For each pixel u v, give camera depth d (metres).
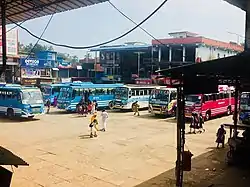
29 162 12.10
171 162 12.30
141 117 26.52
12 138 16.98
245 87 13.38
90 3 7.38
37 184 9.65
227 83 12.10
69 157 12.95
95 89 31.08
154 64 44.56
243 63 6.81
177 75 7.59
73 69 52.38
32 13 8.43
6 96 25.25
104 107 32.81
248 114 21.89
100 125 21.80
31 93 24.48
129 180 10.11
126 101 30.12
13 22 9.36
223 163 12.20
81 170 11.16
